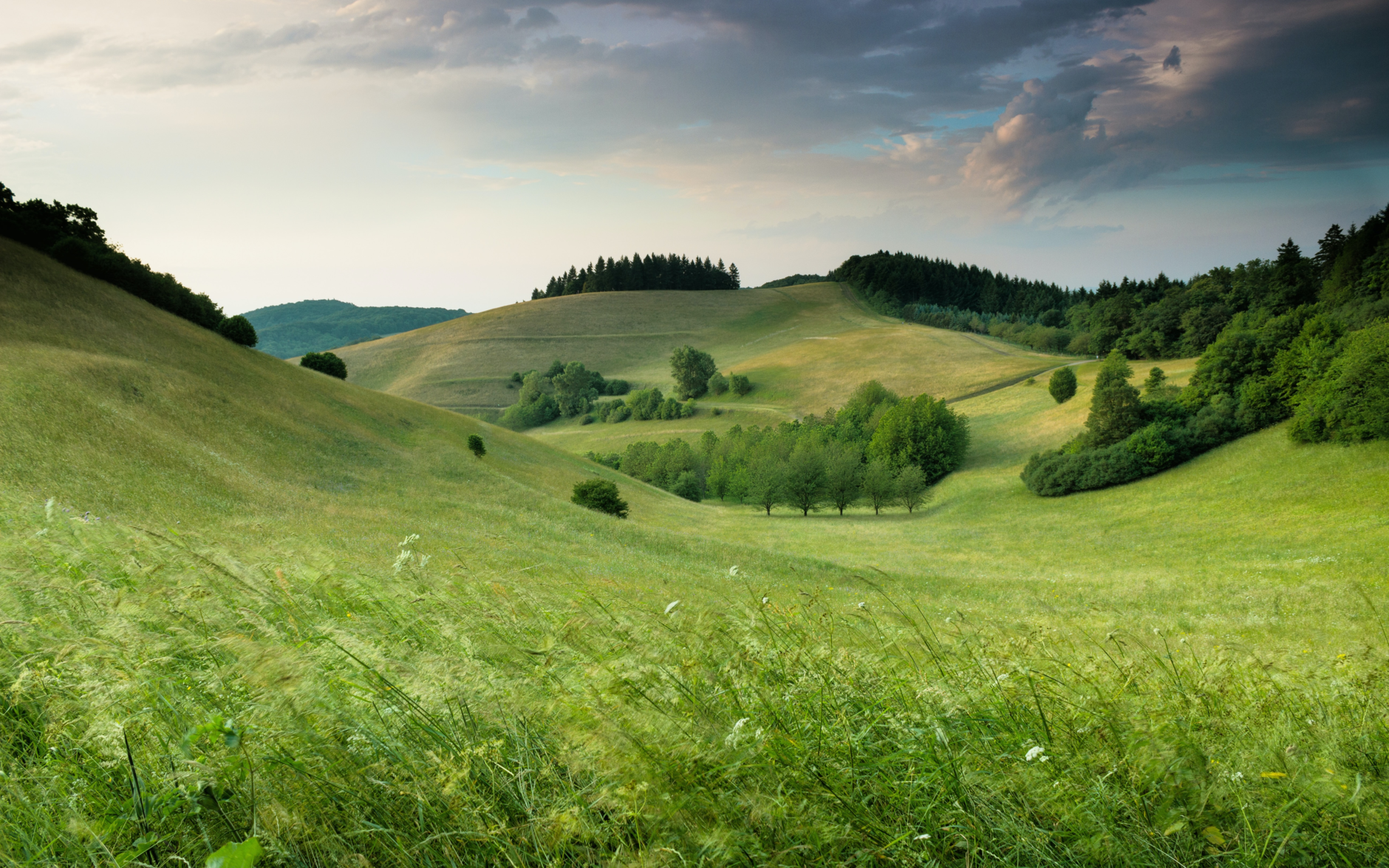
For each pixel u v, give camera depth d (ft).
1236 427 217.15
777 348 597.11
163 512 75.31
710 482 318.86
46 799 6.73
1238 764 8.14
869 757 8.39
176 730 7.39
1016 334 567.59
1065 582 89.04
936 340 529.45
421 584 13.30
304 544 18.81
